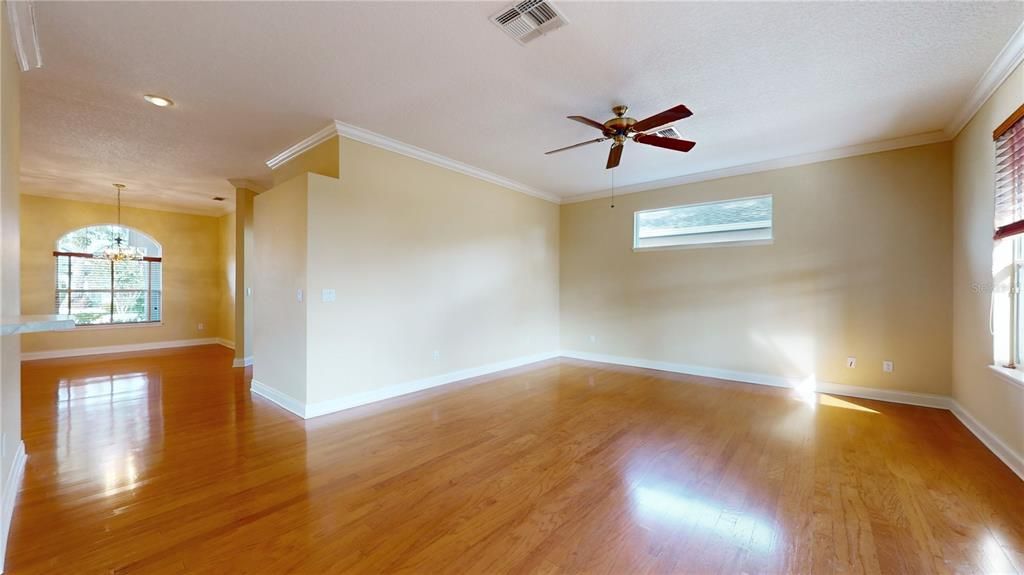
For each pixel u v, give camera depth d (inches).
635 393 173.3
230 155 177.5
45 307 254.8
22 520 79.8
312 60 104.0
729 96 123.0
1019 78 98.1
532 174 209.6
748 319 192.2
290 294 149.4
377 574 65.6
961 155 138.4
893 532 76.2
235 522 79.7
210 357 259.1
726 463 105.9
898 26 89.4
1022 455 98.0
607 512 83.5
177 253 304.3
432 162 181.5
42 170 199.5
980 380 123.0
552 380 196.9
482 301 209.0
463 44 97.3
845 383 169.0
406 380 172.1
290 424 134.6
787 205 181.8
